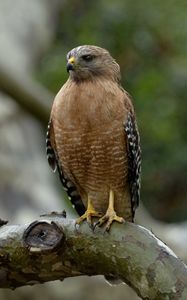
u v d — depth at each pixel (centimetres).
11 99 1655
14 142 1653
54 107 858
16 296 1404
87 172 881
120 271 656
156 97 2123
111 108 842
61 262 682
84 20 2239
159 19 2209
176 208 2141
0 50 1812
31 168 1616
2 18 1905
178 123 2127
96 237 666
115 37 2200
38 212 1503
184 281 619
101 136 848
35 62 1988
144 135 2089
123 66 2189
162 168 2097
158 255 638
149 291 631
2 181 1541
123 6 2216
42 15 2025
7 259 690
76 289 1401
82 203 934
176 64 2188
